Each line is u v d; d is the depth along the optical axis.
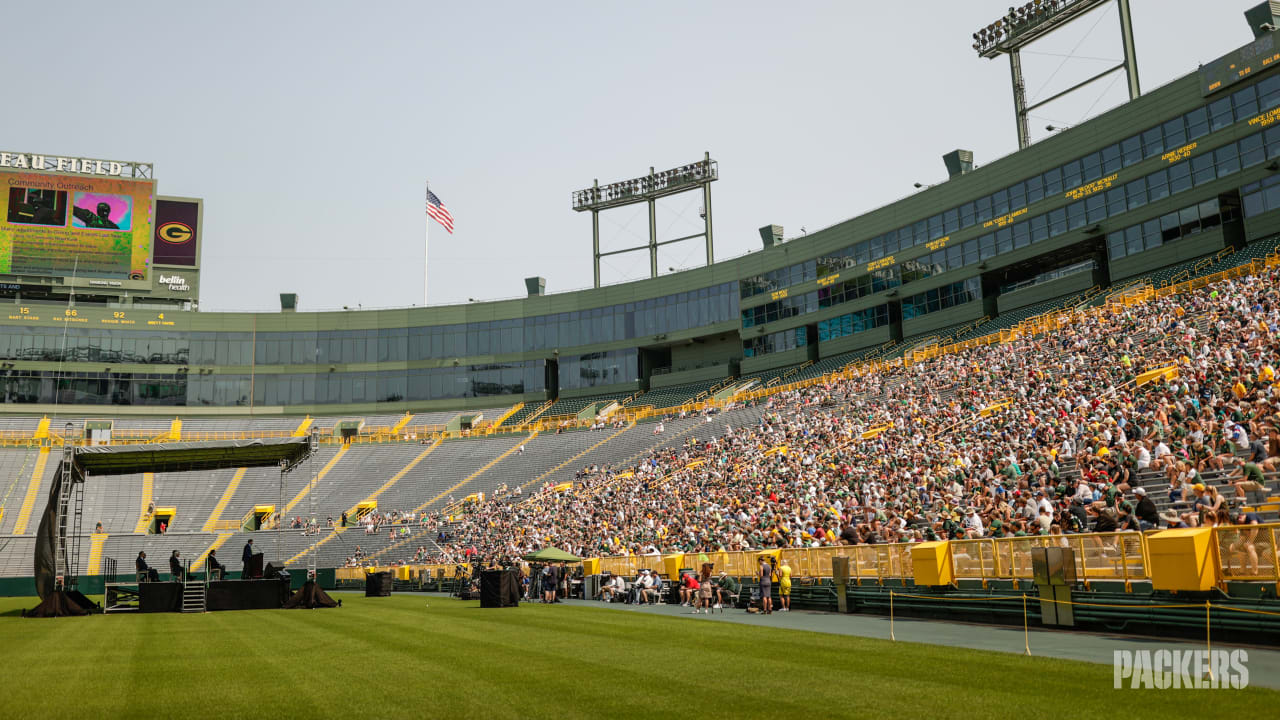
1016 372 42.41
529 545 47.97
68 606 29.53
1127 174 52.12
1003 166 59.28
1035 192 57.28
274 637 20.45
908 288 64.81
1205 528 15.20
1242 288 37.78
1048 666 12.87
